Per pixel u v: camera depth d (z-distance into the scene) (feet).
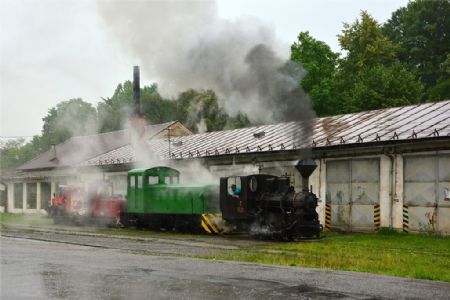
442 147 71.72
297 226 65.46
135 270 40.34
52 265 43.45
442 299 30.25
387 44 174.91
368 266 43.73
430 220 72.95
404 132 77.41
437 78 184.44
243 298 30.09
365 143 78.74
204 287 33.22
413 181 75.25
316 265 44.27
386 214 78.02
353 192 82.94
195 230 82.84
